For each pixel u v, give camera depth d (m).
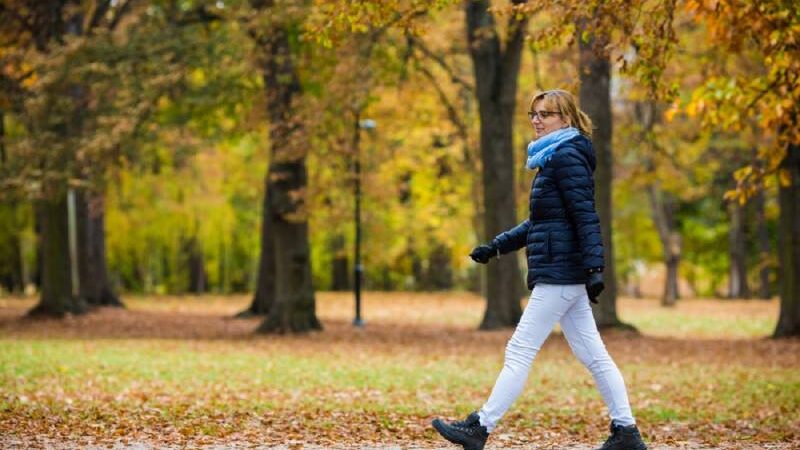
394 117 28.05
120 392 11.81
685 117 28.39
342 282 51.94
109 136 21.14
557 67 20.55
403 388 13.00
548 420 9.77
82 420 8.83
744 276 47.34
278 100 21.64
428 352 18.97
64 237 27.56
